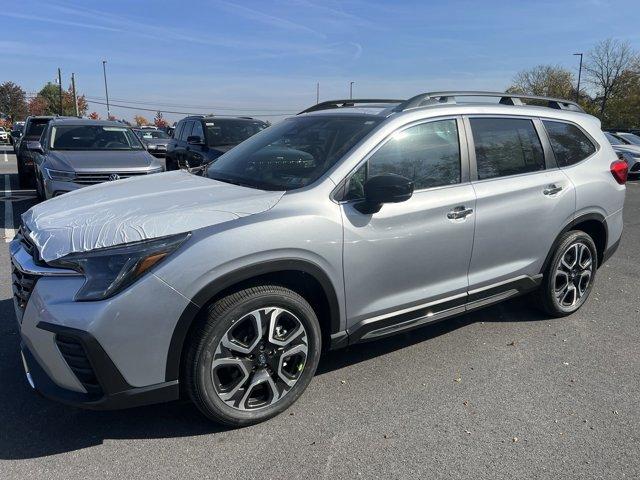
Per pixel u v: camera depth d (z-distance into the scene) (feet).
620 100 174.91
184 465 8.93
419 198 11.43
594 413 10.67
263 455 9.21
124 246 8.74
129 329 8.54
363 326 11.03
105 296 8.45
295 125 13.42
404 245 11.16
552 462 9.15
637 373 12.34
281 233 9.53
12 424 9.95
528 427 10.16
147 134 82.79
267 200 10.00
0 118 238.27
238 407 9.77
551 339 14.08
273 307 9.73
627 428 10.18
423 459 9.18
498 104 13.75
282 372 10.14
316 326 10.37
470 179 12.44
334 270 10.30
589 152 15.37
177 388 9.23
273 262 9.49
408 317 11.72
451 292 12.30
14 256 9.77
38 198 35.70
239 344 9.53
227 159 13.51
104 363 8.50
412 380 11.84
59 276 8.77
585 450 9.49
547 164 14.19
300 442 9.59
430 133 11.96
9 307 15.43
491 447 9.53
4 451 9.19
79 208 10.28
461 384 11.70
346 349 13.33
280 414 10.40
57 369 8.78
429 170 11.82
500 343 13.82
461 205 12.01
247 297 9.40
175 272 8.69
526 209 13.33
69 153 27.94
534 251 13.91
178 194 10.69
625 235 26.89
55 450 9.25
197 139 35.81
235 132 36.55
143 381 8.89
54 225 9.60
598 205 15.12
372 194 10.10
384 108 12.64
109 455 9.14
